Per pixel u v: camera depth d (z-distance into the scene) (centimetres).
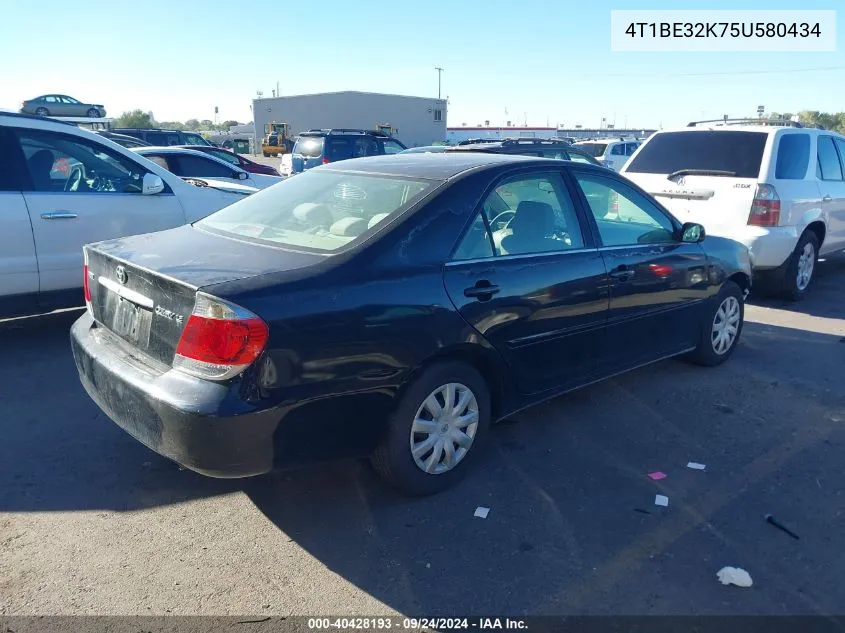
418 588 286
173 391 287
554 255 399
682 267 489
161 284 304
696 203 767
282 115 4931
